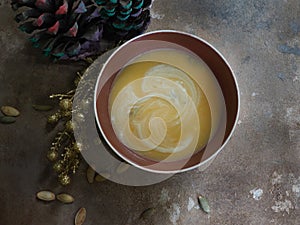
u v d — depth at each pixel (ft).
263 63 1.26
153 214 1.20
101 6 1.05
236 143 1.23
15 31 1.21
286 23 1.28
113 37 1.13
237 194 1.21
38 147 1.18
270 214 1.22
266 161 1.23
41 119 1.19
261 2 1.28
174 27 1.25
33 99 1.19
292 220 1.22
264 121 1.24
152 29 1.25
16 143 1.18
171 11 1.26
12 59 1.20
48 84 1.20
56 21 1.02
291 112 1.25
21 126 1.19
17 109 1.19
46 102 1.20
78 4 0.99
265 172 1.22
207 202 1.20
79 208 1.18
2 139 1.18
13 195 1.17
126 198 1.19
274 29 1.27
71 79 1.20
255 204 1.22
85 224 1.18
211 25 1.26
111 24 1.08
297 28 1.28
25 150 1.18
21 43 1.21
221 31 1.26
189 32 1.26
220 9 1.27
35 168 1.18
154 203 1.20
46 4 0.99
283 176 1.23
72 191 1.18
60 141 1.16
